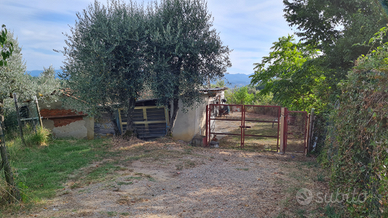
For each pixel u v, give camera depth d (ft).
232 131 49.44
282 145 31.12
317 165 23.98
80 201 14.69
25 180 17.67
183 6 32.09
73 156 26.40
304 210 13.29
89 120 38.04
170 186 17.81
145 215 13.00
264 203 14.55
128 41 29.55
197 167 23.00
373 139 10.14
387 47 12.35
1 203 13.57
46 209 13.43
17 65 33.50
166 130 39.19
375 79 10.32
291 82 35.35
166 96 30.76
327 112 27.73
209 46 31.94
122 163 23.95
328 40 33.60
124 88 30.81
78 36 30.35
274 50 43.93
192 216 13.01
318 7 30.83
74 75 29.73
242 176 20.27
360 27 26.32
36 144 30.45
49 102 36.24
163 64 29.27
